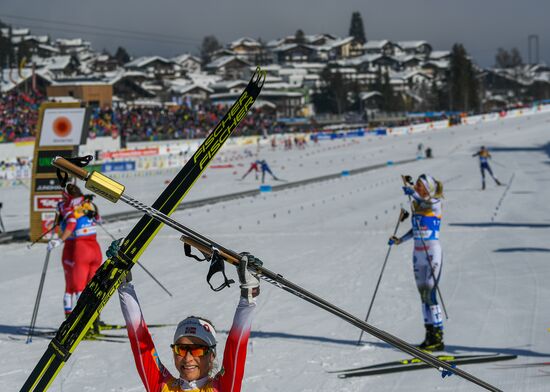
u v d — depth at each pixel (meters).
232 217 26.17
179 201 3.66
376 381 7.92
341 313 3.66
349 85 145.75
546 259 15.17
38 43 161.00
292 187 39.16
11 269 16.75
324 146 81.88
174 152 66.50
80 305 3.64
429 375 8.08
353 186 37.84
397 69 180.38
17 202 36.97
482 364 8.43
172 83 143.75
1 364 9.10
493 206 26.73
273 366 8.55
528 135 83.00
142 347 3.57
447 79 152.00
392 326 10.28
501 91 196.38
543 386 7.51
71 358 9.20
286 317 11.02
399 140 85.69
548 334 9.48
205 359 3.48
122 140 68.88
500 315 10.62
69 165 3.37
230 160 66.94
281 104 133.25
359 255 16.70
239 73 164.62
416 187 9.20
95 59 172.25
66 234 10.31
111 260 3.60
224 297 12.57
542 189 32.72
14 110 69.56
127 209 31.73
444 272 14.16
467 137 84.38
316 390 7.62
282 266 15.59
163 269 15.81
